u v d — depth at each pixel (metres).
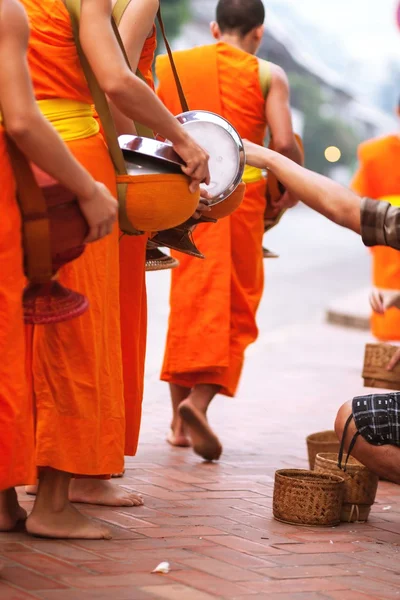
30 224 4.68
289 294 25.83
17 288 4.68
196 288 8.64
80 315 4.95
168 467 7.96
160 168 5.70
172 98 8.85
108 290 5.66
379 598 4.94
